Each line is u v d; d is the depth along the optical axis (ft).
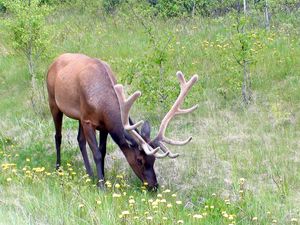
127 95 50.03
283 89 51.06
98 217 29.86
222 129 45.93
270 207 33.71
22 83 58.44
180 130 46.60
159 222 30.12
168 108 48.60
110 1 80.07
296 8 72.13
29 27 54.95
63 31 70.49
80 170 40.40
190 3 75.51
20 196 33.06
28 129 48.75
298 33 62.75
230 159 41.32
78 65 38.83
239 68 52.16
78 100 38.19
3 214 29.55
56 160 42.45
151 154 34.65
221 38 54.95
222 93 51.16
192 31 65.72
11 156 43.01
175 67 55.98
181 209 33.65
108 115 36.37
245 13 63.16
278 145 42.68
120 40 66.08
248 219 32.78
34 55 56.70
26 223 28.50
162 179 39.04
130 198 33.30
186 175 39.52
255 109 48.65
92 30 71.36
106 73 37.50
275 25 66.23
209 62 56.80
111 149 43.70
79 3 82.33
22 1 58.23
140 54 61.26
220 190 37.24
